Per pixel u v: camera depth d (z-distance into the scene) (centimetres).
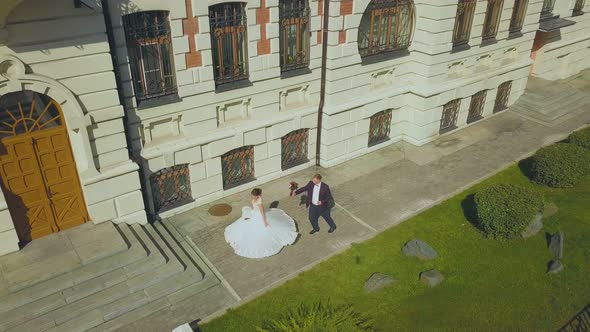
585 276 998
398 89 1484
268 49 1162
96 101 921
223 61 1122
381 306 925
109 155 992
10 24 777
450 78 1552
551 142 1588
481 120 1755
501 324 889
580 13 2022
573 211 1212
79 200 1018
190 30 1021
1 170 898
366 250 1071
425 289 966
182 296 937
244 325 874
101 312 872
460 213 1209
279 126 1279
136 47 983
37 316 845
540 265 1034
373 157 1496
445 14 1372
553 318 900
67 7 818
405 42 1453
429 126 1555
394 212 1220
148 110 1045
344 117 1379
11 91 822
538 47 1992
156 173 1132
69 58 856
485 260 1045
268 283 979
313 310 898
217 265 1026
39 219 982
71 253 948
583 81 2112
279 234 1075
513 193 1115
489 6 1557
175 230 1138
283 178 1369
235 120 1204
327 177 1380
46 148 933
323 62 1291
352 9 1234
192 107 1104
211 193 1238
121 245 971
